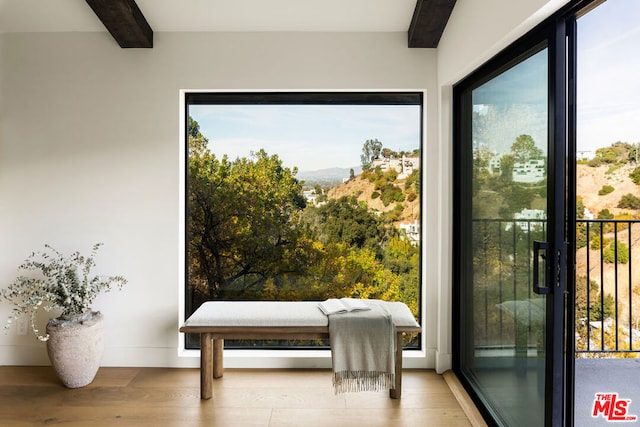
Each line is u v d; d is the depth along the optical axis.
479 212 2.68
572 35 1.81
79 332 2.77
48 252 3.16
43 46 3.13
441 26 2.88
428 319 3.18
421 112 3.30
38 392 2.78
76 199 3.16
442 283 3.12
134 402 2.66
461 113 2.99
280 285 3.35
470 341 2.87
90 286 2.98
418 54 3.14
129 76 3.14
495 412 2.45
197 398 2.72
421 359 3.21
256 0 2.83
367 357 2.56
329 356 3.20
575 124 1.81
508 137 2.27
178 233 3.17
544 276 1.91
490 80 2.50
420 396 2.77
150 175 3.16
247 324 2.65
